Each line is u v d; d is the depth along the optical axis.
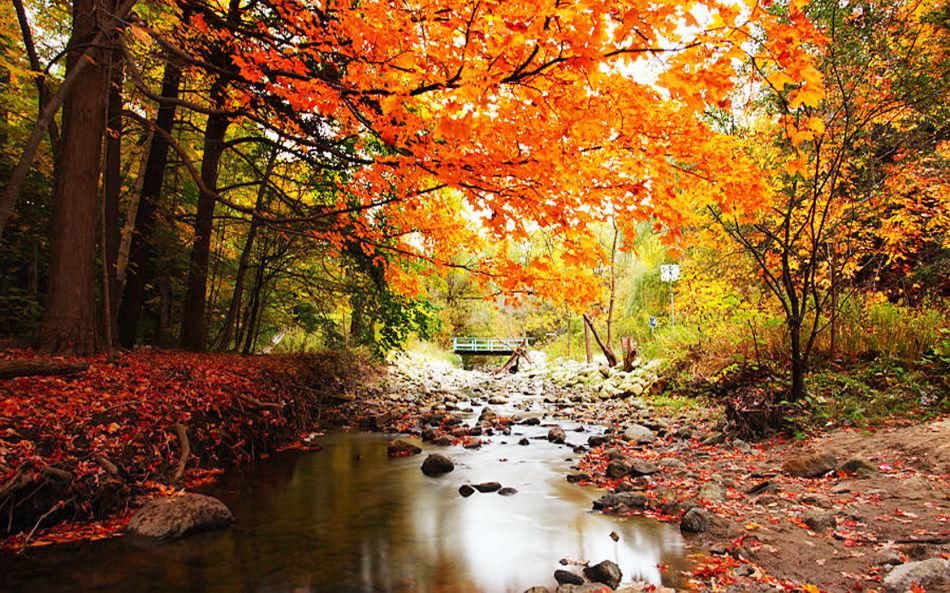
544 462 7.26
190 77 9.00
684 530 4.40
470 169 4.07
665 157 3.67
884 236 9.03
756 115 7.14
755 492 5.11
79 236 6.46
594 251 4.43
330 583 3.64
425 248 6.59
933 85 6.74
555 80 3.10
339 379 13.70
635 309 19.47
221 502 4.94
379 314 12.63
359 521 4.93
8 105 9.17
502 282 5.36
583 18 2.56
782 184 7.13
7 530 3.98
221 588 3.54
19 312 9.59
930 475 4.62
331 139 7.51
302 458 7.48
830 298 9.03
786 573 3.36
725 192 3.78
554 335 30.89
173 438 5.54
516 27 2.61
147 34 4.89
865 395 7.07
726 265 11.91
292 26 5.02
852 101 6.96
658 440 7.88
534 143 3.78
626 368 15.44
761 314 9.88
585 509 5.19
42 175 9.62
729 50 2.70
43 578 3.56
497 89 3.22
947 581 2.90
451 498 5.63
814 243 7.06
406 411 11.80
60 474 4.22
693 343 12.10
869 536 3.74
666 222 4.10
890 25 6.65
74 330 6.43
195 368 7.61
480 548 4.28
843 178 7.72
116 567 3.78
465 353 34.38
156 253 11.61
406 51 3.82
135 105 8.61
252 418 7.38
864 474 4.96
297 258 12.59
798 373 7.34
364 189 6.95
